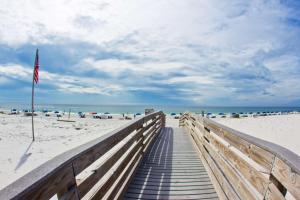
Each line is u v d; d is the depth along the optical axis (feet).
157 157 15.62
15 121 60.54
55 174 3.62
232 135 7.27
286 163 3.70
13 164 20.06
